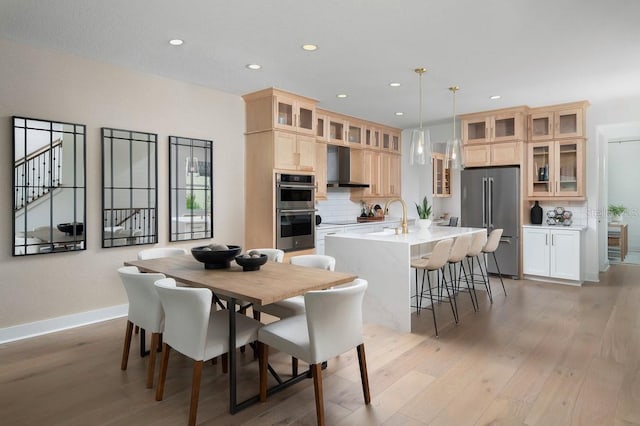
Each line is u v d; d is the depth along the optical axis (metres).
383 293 3.82
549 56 3.72
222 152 5.00
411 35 3.24
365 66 3.99
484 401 2.42
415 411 2.31
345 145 6.32
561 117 5.72
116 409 2.34
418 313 4.23
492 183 6.03
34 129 3.50
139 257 3.45
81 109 3.79
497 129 6.02
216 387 2.61
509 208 5.90
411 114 6.24
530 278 5.90
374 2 2.71
